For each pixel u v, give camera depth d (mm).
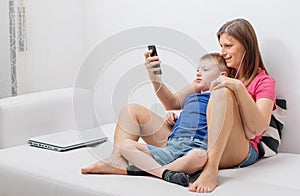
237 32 2311
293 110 2387
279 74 2412
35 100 2539
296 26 2346
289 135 2406
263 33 2445
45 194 1916
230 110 1891
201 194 1691
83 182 1832
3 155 2191
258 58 2336
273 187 1766
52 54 2963
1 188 2088
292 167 2062
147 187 1759
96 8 3049
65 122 2701
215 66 2008
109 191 1737
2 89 2680
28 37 2793
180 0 2709
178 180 1785
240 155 2029
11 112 2412
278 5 2387
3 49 2658
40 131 2566
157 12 2803
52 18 2943
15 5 2697
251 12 2473
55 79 3000
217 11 2584
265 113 2145
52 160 2111
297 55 2355
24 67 2779
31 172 1976
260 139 2262
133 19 2902
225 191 1719
